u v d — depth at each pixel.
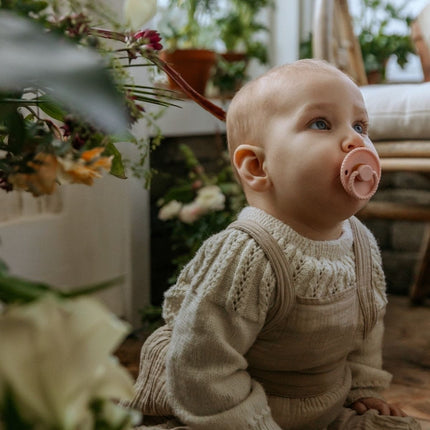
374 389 1.06
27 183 0.53
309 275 0.87
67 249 1.60
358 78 1.86
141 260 1.82
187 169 2.17
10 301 0.36
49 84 0.40
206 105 0.76
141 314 1.79
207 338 0.84
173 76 0.73
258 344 0.91
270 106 0.90
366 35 2.53
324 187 0.85
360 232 0.99
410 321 1.93
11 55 0.36
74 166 0.52
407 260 2.28
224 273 0.86
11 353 0.32
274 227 0.89
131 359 1.55
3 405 0.32
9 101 0.54
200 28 2.47
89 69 0.37
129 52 0.66
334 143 0.85
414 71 2.73
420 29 1.90
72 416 0.33
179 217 1.80
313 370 0.94
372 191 0.85
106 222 1.70
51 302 0.33
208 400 0.84
